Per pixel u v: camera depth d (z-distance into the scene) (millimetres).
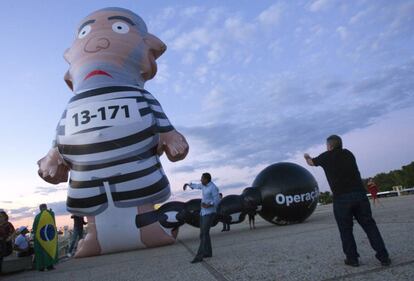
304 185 13289
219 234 13078
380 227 8508
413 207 14289
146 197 10742
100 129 10758
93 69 11695
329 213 18344
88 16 13031
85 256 10680
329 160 5352
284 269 5395
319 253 6305
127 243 10656
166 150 11703
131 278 6262
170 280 5664
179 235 16156
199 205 11484
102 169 10602
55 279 7254
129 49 12219
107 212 10539
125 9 13359
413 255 5289
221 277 5383
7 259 9195
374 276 4477
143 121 11109
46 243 9133
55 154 11492
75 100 11359
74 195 10656
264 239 9523
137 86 12117
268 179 13453
